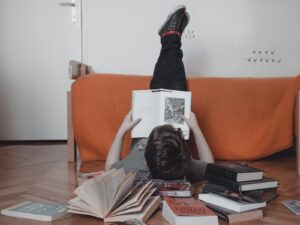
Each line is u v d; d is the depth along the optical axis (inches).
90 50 105.3
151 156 43.8
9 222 36.4
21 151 87.0
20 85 103.9
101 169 64.5
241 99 73.5
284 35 106.7
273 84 74.2
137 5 105.3
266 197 42.9
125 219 35.3
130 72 106.9
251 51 107.0
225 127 72.8
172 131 46.0
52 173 61.1
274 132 68.5
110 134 72.4
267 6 106.0
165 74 66.7
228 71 107.7
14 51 102.9
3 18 101.9
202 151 59.0
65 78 104.8
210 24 106.1
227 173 42.4
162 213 38.8
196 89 74.0
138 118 59.2
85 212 37.2
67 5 103.4
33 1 102.4
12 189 49.9
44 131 105.5
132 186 40.5
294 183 54.3
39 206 40.6
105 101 72.7
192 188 44.7
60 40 104.2
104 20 105.0
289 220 37.2
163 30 70.9
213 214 34.7
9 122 104.2
